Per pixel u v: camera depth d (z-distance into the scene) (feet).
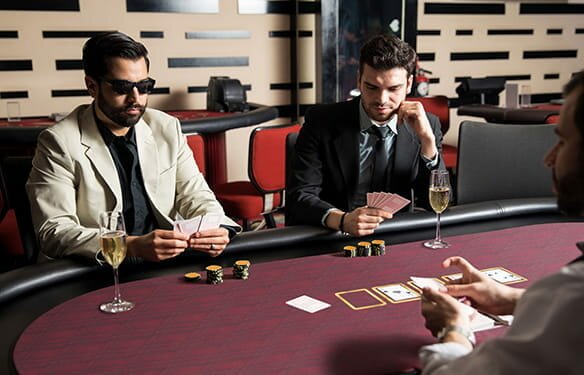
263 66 19.48
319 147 8.38
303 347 4.17
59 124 7.31
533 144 8.80
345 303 4.88
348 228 6.47
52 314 4.70
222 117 14.61
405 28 20.11
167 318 4.63
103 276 5.54
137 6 17.66
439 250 6.15
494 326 4.41
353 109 8.43
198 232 5.84
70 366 3.94
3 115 16.84
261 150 11.98
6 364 4.01
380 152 8.40
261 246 6.20
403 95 7.99
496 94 20.43
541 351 2.80
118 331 4.43
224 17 18.71
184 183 8.11
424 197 8.54
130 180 7.69
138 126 7.80
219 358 4.03
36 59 16.88
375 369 3.87
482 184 8.73
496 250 6.14
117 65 6.94
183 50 18.43
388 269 5.63
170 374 3.84
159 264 5.80
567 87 3.00
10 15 16.40
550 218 7.30
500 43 22.25
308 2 19.56
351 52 19.58
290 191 8.21
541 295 2.94
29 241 7.63
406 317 4.62
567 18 22.90
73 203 6.98
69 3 16.92
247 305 4.86
